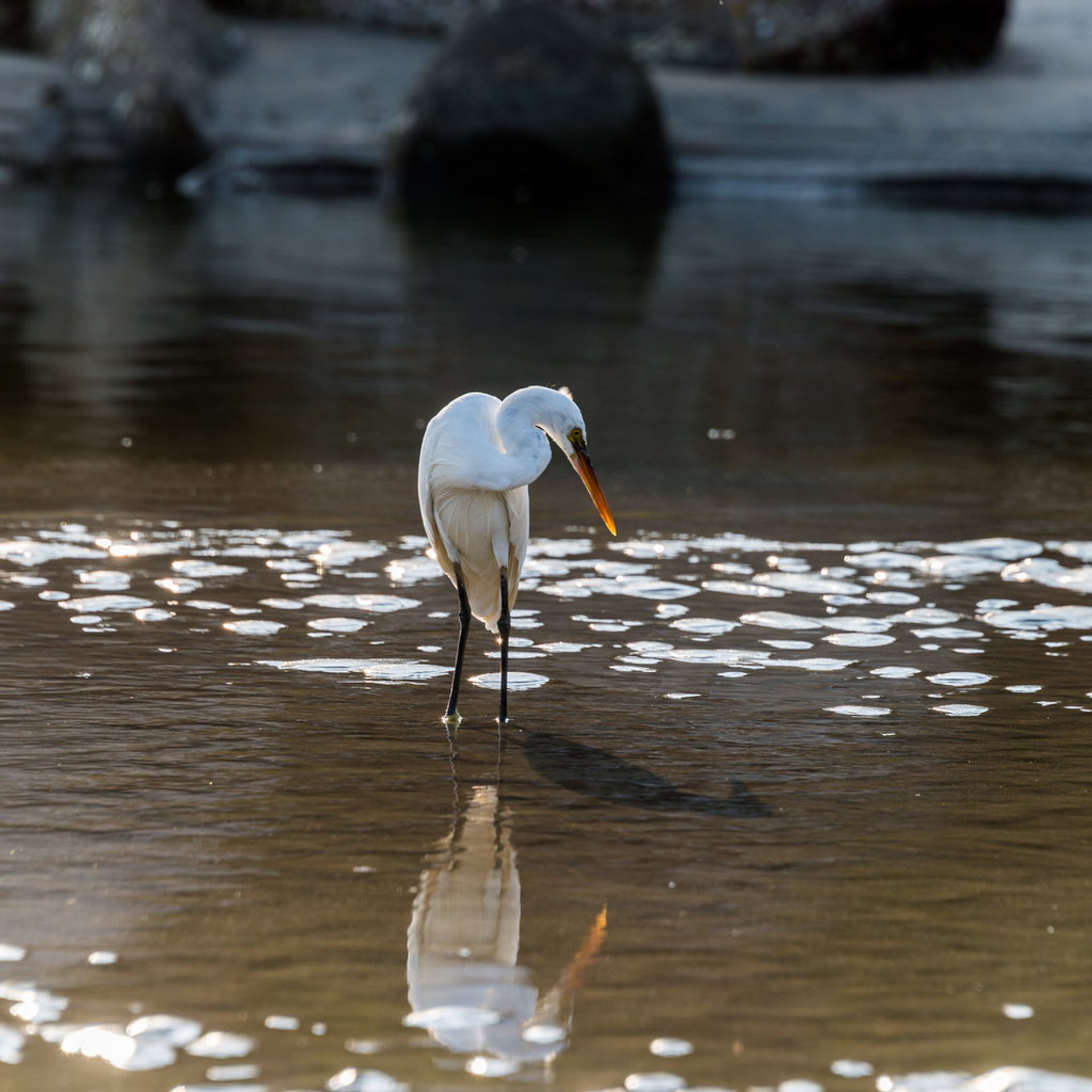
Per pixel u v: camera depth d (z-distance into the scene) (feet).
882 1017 17.10
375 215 130.11
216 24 164.25
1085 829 22.67
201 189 143.13
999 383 67.46
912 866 21.20
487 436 26.27
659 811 23.07
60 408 56.59
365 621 32.96
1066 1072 16.01
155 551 37.81
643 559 38.70
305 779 23.97
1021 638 32.73
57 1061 15.92
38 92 147.95
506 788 23.88
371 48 169.27
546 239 116.37
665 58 169.48
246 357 68.80
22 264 95.14
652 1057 16.21
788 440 55.67
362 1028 16.67
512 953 18.40
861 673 30.17
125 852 20.98
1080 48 181.37
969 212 140.26
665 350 73.46
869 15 163.84
